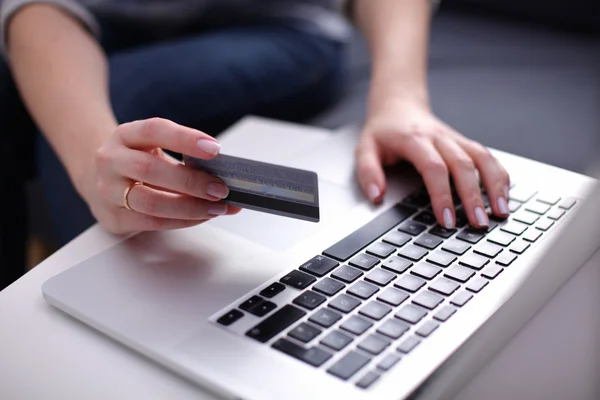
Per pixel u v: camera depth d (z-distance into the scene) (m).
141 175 0.45
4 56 0.87
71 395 0.36
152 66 0.90
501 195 0.51
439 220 0.49
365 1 0.88
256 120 0.73
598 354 0.37
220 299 0.41
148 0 1.07
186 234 0.49
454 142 0.55
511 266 0.43
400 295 0.40
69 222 0.85
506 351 0.37
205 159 0.43
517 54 1.11
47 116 0.63
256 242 0.48
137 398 0.35
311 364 0.35
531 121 0.88
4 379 0.37
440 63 1.10
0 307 0.44
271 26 1.13
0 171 0.96
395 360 0.35
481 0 1.30
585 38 1.17
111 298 0.42
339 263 0.44
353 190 0.55
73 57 0.70
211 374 0.35
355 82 1.15
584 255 0.45
